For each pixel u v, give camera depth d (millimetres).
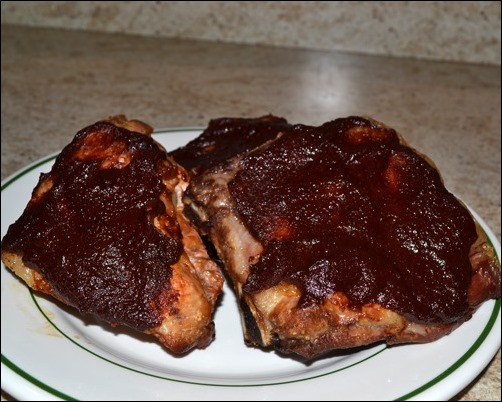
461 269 304
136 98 609
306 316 286
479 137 573
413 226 307
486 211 464
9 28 732
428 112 612
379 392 282
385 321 289
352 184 310
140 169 311
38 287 306
